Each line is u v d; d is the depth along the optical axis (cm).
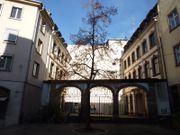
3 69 1673
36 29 1894
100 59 1537
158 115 1683
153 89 1783
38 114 1750
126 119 1742
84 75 1505
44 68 2155
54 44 2606
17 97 1622
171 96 1681
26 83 1695
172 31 1703
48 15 2159
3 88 1636
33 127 1398
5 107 1597
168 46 1761
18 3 1867
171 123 1434
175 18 1694
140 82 1834
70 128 1355
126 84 1858
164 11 1866
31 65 1795
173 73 1655
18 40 1761
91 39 1423
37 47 1955
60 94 2088
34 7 1917
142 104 2231
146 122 1684
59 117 1741
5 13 1795
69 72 1505
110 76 1477
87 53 1465
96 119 1781
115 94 1844
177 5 1648
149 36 2186
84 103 1842
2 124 1534
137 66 2588
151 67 2092
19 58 1719
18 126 1448
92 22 1422
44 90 1959
